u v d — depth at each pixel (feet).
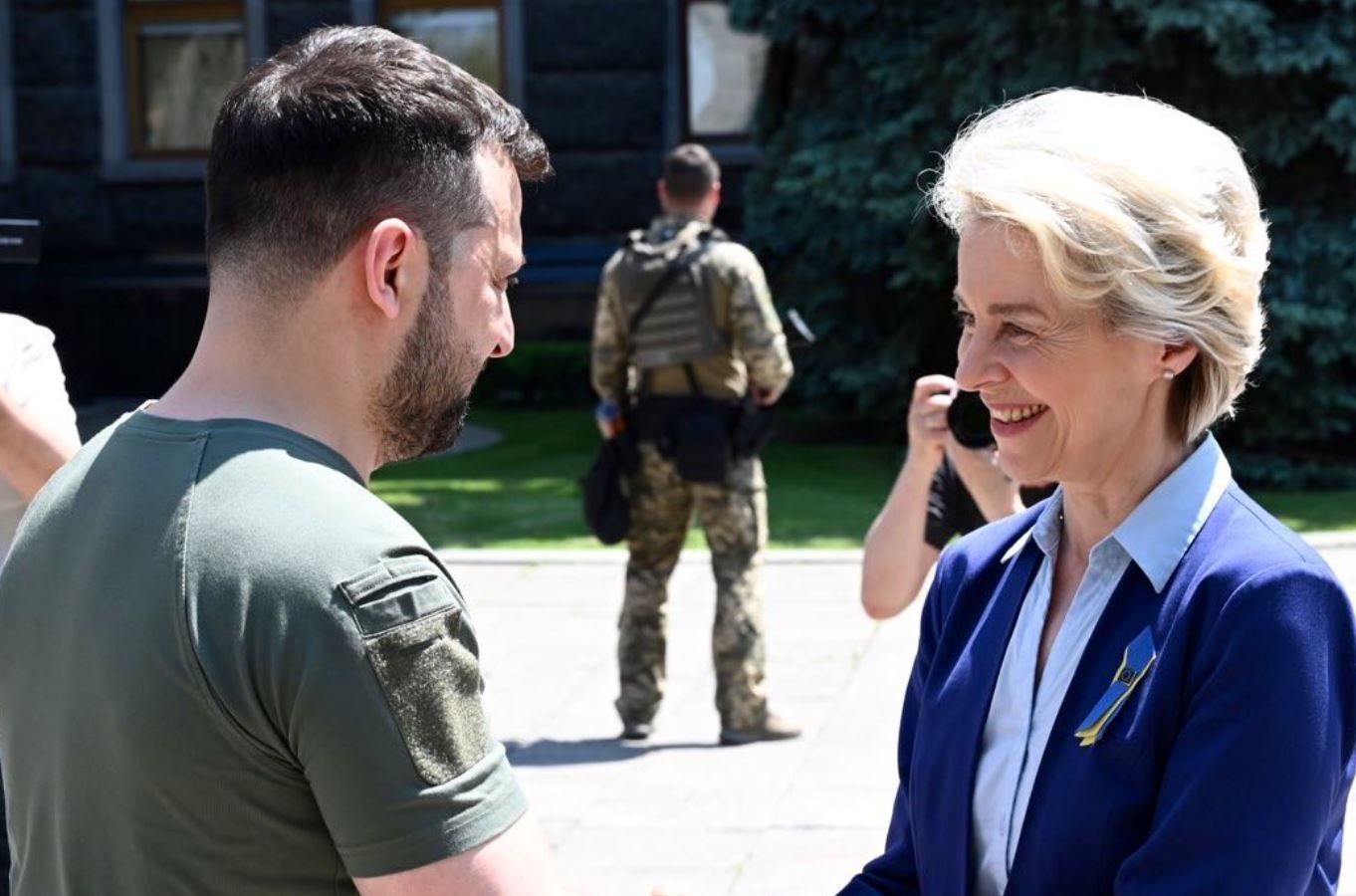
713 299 18.97
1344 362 37.09
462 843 4.99
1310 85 35.06
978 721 6.07
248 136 5.41
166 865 5.08
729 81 52.70
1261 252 5.76
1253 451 36.60
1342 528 30.81
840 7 39.04
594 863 15.56
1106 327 5.57
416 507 34.73
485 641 24.18
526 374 50.52
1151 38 34.19
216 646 4.96
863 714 20.13
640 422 19.19
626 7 52.26
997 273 5.60
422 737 4.98
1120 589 5.72
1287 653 5.28
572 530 32.19
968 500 11.14
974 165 5.65
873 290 40.34
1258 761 5.21
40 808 5.38
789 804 17.10
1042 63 35.58
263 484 5.15
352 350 5.47
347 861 4.98
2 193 54.44
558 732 19.89
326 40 5.71
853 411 42.70
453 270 5.53
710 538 19.36
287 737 4.95
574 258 52.60
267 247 5.41
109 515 5.29
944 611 6.58
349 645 4.92
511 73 52.60
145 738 5.02
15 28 53.83
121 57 53.93
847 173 37.58
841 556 28.43
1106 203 5.41
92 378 52.90
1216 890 5.16
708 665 22.76
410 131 5.42
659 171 52.80
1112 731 5.54
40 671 5.35
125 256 54.24
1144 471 5.80
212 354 5.52
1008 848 5.87
